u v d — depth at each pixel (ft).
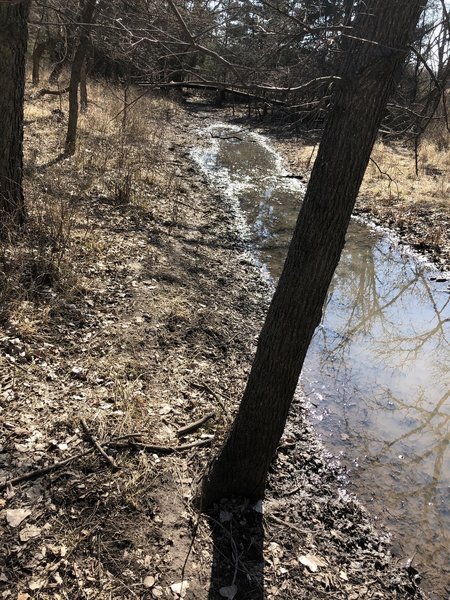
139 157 40.27
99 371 14.60
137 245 23.70
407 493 13.64
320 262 8.68
